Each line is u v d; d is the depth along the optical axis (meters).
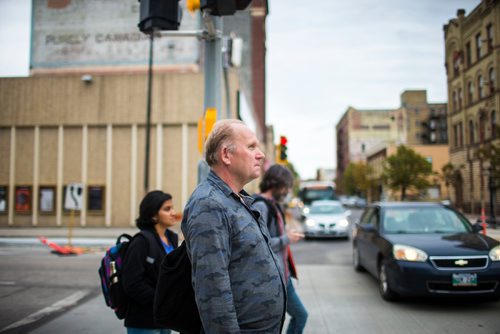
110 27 24.05
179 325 1.88
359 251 8.55
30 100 20.52
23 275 8.43
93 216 20.00
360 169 62.25
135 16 24.00
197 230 1.65
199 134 5.14
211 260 1.61
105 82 20.33
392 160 22.97
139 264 2.58
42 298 6.58
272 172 3.65
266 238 1.87
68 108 20.39
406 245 5.97
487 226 6.48
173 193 19.66
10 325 5.19
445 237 6.25
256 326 1.71
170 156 19.81
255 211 1.87
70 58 24.11
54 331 4.96
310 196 29.31
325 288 7.24
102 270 2.74
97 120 20.23
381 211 7.47
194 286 1.64
